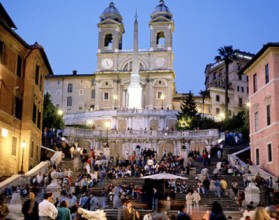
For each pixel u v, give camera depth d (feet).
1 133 111.04
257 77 144.97
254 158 145.07
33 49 128.16
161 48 347.15
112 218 87.40
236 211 91.04
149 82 340.59
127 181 122.21
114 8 363.56
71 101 368.27
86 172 122.52
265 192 105.60
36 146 136.67
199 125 257.96
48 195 48.26
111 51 350.43
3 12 126.82
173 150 219.61
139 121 281.95
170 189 105.60
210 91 370.12
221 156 164.04
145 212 88.07
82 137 215.51
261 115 139.64
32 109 128.26
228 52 286.25
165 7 355.77
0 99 111.34
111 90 343.05
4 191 97.96
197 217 81.82
